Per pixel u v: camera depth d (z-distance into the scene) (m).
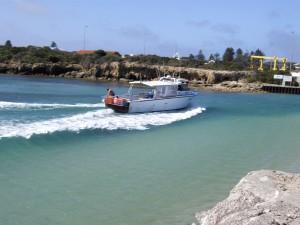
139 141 23.83
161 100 36.91
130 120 31.08
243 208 11.34
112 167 17.91
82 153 20.09
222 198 14.37
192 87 84.50
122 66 97.38
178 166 18.64
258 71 108.62
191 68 101.62
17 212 12.48
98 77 98.06
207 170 18.19
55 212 12.64
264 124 34.41
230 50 160.88
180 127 29.83
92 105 37.62
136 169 17.80
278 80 100.75
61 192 14.39
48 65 98.62
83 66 102.06
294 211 10.20
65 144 21.67
